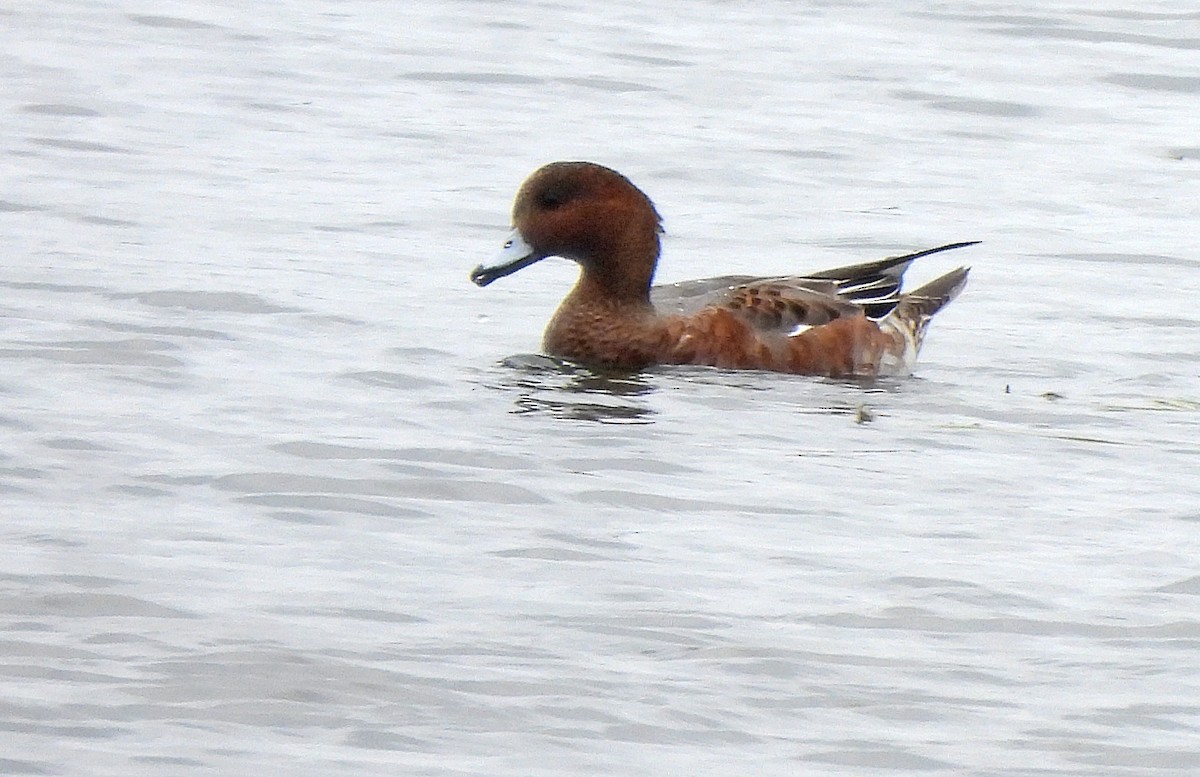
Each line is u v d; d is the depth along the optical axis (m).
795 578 11.36
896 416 14.71
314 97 25.28
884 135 24.55
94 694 9.59
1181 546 11.95
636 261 16.28
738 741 9.41
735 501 12.63
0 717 9.30
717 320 16.23
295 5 30.14
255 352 15.63
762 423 14.40
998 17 30.34
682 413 14.62
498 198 21.45
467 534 11.93
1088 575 11.48
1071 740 9.48
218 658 10.01
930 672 10.16
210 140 23.11
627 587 11.16
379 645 10.25
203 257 18.47
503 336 16.78
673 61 27.66
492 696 9.73
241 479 12.66
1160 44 29.12
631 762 9.17
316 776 8.93
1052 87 26.89
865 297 16.72
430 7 30.41
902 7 30.92
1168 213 21.73
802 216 21.42
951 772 9.16
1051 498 12.82
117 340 15.63
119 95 24.70
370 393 14.75
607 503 12.54
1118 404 15.19
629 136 24.14
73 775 8.84
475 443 13.62
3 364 14.84
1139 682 10.10
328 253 19.03
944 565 11.58
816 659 10.27
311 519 12.06
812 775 9.12
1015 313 18.06
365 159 22.77
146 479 12.58
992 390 15.64
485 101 25.48
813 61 27.83
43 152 22.09
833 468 13.34
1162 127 25.39
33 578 10.90
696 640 10.45
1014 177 23.02
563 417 14.35
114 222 19.55
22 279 17.25
